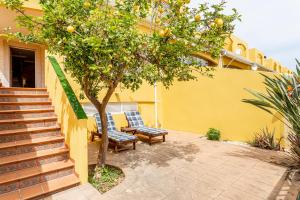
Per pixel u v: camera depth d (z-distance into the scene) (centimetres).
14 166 436
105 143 534
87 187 448
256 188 452
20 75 1020
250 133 883
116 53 371
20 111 569
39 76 1001
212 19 393
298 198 338
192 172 541
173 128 1147
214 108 984
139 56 439
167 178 503
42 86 1006
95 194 420
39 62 1004
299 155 557
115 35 345
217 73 973
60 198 402
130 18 357
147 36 396
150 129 888
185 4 397
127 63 406
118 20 342
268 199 406
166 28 377
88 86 501
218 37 405
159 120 1191
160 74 499
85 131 462
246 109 895
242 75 909
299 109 484
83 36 367
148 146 798
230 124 937
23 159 445
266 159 643
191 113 1065
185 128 1091
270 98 539
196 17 374
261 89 860
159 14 457
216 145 818
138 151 729
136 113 1001
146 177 508
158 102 1188
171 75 498
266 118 845
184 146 801
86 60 401
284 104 504
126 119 951
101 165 523
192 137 961
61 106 573
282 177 509
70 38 365
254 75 879
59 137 545
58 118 600
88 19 377
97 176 492
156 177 508
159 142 862
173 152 720
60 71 634
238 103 916
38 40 452
